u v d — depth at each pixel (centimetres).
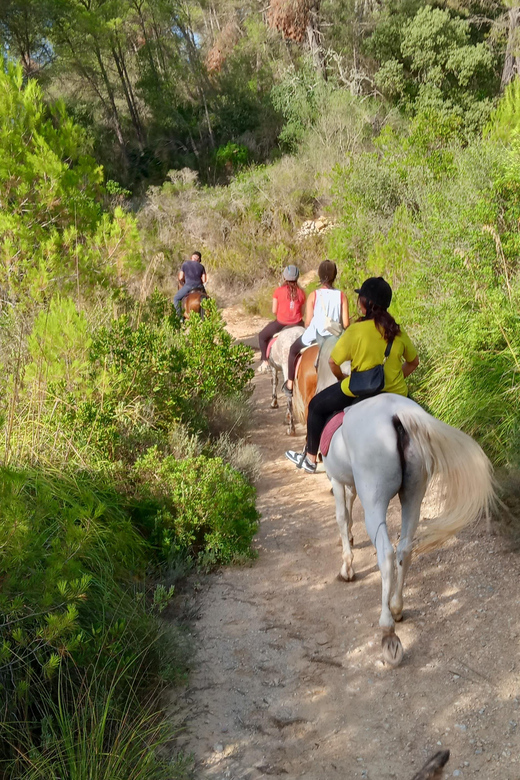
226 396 913
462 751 365
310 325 747
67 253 992
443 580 525
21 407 645
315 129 2408
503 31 2433
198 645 478
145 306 1083
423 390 776
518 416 609
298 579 558
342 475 483
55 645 384
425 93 2486
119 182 3044
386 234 1277
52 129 1045
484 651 439
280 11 2894
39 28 2850
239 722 405
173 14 3381
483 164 952
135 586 513
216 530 582
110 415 673
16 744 362
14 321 805
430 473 423
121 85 3459
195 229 2214
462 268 739
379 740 382
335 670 444
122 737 374
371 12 2872
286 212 2122
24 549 389
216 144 3272
